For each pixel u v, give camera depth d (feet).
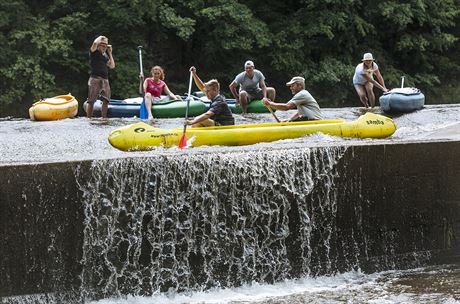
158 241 31.04
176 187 31.17
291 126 41.14
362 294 30.40
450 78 115.65
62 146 41.83
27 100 86.58
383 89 60.08
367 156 34.53
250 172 32.24
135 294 30.73
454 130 47.16
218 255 31.91
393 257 35.32
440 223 36.40
